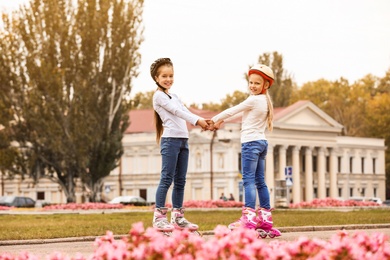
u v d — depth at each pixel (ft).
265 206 48.73
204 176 353.31
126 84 266.77
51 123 259.80
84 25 260.62
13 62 265.95
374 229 74.95
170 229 46.21
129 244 30.27
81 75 262.26
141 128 376.07
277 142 356.38
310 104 370.73
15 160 276.82
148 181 366.84
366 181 407.85
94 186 273.54
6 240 63.26
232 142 347.15
